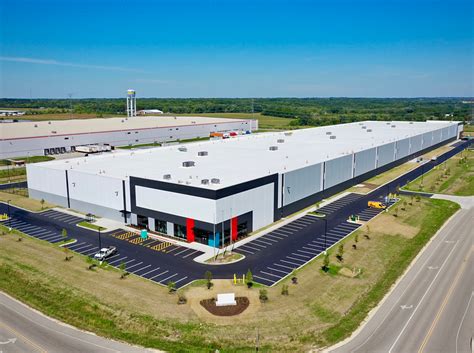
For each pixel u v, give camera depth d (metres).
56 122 169.62
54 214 72.12
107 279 46.69
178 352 34.28
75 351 34.44
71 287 44.75
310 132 135.88
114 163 80.31
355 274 48.12
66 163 81.94
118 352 34.38
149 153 92.44
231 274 48.09
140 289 44.22
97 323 38.56
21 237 60.62
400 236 61.31
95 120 183.75
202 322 37.88
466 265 51.22
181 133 169.25
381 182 100.12
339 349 34.34
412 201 80.69
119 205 67.56
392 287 45.28
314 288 44.44
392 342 35.22
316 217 70.62
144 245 57.53
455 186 96.50
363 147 102.69
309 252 54.78
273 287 44.72
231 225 58.94
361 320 38.59
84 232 62.91
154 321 38.09
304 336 36.00
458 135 191.00
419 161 129.38
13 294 44.62
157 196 62.31
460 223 69.00
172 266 50.38
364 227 65.12
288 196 71.12
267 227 65.38
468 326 37.59
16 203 79.44
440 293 43.91
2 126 149.62
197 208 57.72
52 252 54.75
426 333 36.53
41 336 36.72
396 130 146.25
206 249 56.06
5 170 110.69
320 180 80.69
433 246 58.09
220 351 34.19
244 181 61.53
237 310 39.78
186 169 73.19
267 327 37.16
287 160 82.50
